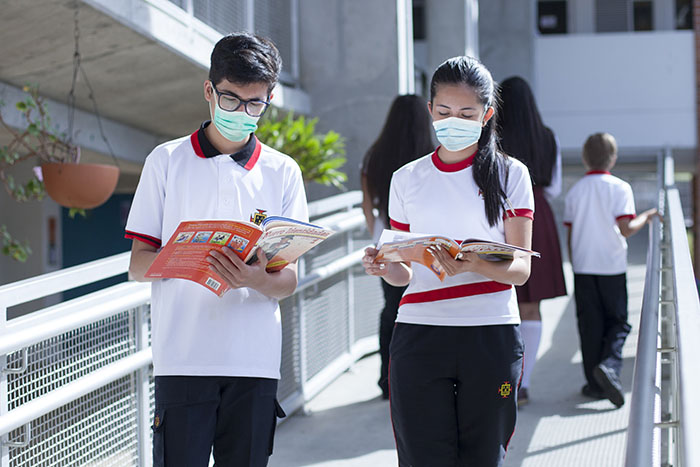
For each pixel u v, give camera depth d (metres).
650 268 2.74
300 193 2.28
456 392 2.35
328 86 7.16
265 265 2.05
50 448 2.58
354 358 5.41
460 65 2.21
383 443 3.94
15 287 2.44
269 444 2.21
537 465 3.55
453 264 2.16
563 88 12.85
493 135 2.32
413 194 2.38
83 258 10.18
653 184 16.47
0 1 4.18
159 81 6.03
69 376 2.64
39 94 5.78
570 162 13.20
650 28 13.39
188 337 2.11
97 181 4.81
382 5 7.06
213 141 2.18
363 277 5.68
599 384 4.25
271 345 2.19
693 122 12.52
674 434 2.19
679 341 1.48
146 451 3.08
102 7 4.35
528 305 4.20
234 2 6.23
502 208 2.28
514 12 12.38
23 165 7.64
